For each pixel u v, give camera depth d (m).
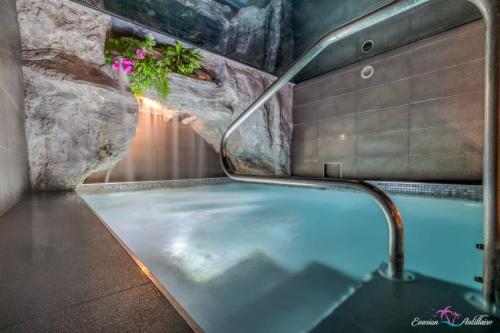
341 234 2.23
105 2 4.38
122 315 0.66
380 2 4.91
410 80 4.16
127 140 3.93
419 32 4.20
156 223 2.50
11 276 0.87
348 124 5.01
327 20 5.90
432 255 1.66
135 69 3.91
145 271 0.93
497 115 0.71
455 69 3.70
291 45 6.66
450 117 3.73
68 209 2.15
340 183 1.15
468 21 3.68
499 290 0.76
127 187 4.77
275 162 5.97
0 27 2.22
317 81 5.60
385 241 2.02
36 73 2.99
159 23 5.52
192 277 1.30
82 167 3.58
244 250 1.74
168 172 5.46
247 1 7.30
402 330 0.69
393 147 4.36
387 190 4.28
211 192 4.99
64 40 3.24
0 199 1.91
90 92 3.39
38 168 3.19
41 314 0.66
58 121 3.28
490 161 0.74
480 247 0.82
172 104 4.57
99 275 0.89
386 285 0.93
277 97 5.84
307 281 1.28
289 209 3.40
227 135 1.97
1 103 2.08
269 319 0.96
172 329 0.62
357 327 0.72
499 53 0.70
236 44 7.04
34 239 1.31
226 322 0.94
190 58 4.51
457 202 3.36
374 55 4.75
